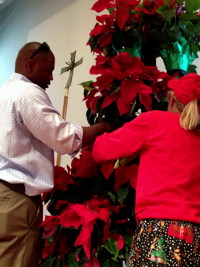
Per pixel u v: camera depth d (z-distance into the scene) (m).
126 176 1.57
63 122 1.57
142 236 1.27
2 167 1.61
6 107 1.61
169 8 1.72
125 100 1.54
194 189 1.29
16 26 4.47
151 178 1.33
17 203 1.58
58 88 3.46
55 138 1.55
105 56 1.78
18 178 1.58
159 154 1.34
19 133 1.60
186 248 1.20
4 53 4.63
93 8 1.74
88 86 1.77
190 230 1.22
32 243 1.61
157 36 1.74
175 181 1.29
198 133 1.34
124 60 1.61
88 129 1.61
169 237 1.21
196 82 1.34
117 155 1.42
